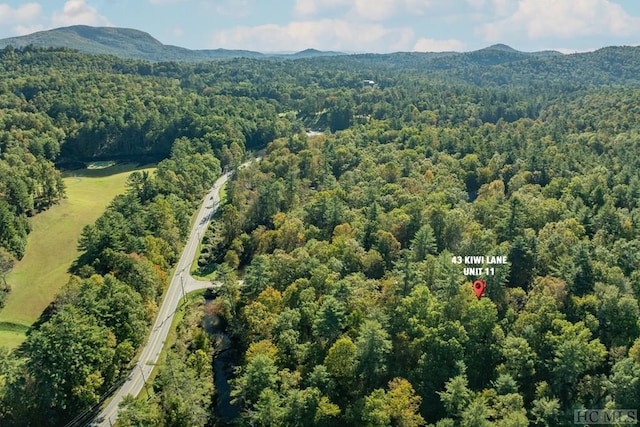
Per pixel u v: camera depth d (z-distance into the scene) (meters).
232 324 131.50
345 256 135.50
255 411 98.81
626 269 124.81
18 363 105.62
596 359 96.69
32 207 177.88
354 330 107.31
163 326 134.12
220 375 119.62
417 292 109.94
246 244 174.50
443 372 98.25
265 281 131.38
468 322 106.75
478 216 162.75
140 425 93.25
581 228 140.62
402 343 104.94
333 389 99.06
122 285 123.75
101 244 149.38
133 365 119.56
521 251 127.69
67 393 101.88
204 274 161.75
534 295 113.19
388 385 99.88
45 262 159.00
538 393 94.94
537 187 186.12
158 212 169.25
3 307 138.50
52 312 136.38
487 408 88.75
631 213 154.00
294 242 156.38
